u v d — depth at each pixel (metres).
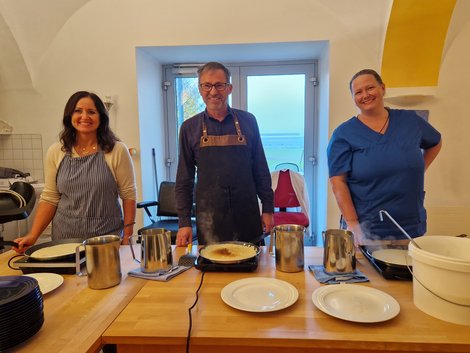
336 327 0.81
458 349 0.73
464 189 2.67
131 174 1.77
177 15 2.77
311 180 3.57
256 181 1.79
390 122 1.64
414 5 2.31
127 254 1.40
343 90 2.72
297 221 3.03
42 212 1.69
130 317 0.87
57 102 2.96
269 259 1.30
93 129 1.65
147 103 3.12
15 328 0.73
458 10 2.43
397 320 0.83
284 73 3.42
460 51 2.55
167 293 1.01
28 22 2.76
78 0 2.75
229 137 1.69
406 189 1.57
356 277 1.09
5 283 0.82
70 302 0.96
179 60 3.36
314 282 1.07
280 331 0.79
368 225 1.62
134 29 2.81
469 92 2.58
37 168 3.08
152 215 3.29
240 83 3.47
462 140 2.63
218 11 2.74
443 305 0.82
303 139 3.52
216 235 1.72
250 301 0.94
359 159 1.62
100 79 2.89
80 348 0.74
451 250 1.00
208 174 1.70
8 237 2.87
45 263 1.18
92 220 1.66
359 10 2.60
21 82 2.96
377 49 2.64
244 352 0.80
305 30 2.69
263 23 2.72
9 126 3.03
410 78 2.61
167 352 0.81
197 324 0.83
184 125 1.74
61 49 2.89
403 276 1.06
